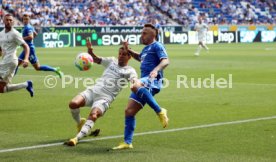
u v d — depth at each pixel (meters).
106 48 54.81
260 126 13.73
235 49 54.41
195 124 14.08
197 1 77.81
